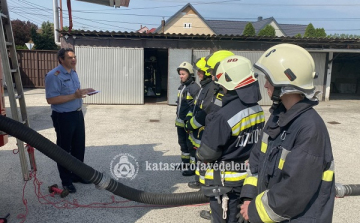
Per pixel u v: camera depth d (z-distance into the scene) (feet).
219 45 39.55
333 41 40.73
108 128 26.12
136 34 37.47
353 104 43.34
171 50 39.19
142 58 39.37
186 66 14.78
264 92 41.09
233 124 7.24
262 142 5.89
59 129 12.64
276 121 5.54
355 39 40.04
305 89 5.06
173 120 30.45
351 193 9.86
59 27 44.06
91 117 30.96
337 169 16.85
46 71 54.19
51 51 53.57
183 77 14.96
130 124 28.02
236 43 39.78
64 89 12.53
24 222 10.59
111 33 37.06
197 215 11.55
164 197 10.74
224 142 7.30
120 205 12.16
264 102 41.29
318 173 4.79
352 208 12.21
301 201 4.78
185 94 15.07
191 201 10.90
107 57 39.06
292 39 39.42
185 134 15.53
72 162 9.22
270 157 5.44
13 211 11.33
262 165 5.71
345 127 28.32
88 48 38.68
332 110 37.96
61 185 13.70
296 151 4.86
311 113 5.09
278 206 4.91
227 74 7.53
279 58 5.26
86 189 13.57
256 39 39.42
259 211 5.25
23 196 12.57
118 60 39.27
